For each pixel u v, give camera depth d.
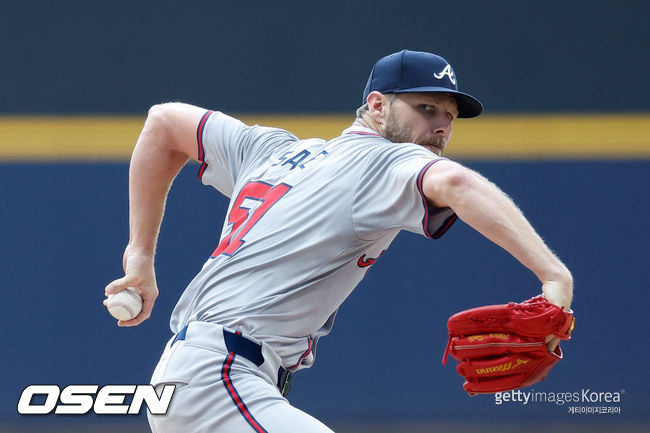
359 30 27.45
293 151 9.30
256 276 8.43
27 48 27.38
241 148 9.78
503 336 7.45
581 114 26.83
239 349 8.14
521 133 26.81
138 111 27.25
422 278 25.88
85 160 26.81
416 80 9.07
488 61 27.17
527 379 7.68
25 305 26.08
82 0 27.56
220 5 27.58
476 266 25.81
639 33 26.97
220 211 26.45
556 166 26.56
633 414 25.17
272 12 27.56
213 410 7.97
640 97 26.78
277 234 8.49
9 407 25.56
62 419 24.91
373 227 8.23
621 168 26.36
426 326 25.72
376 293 25.89
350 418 25.50
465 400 25.42
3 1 27.50
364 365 25.67
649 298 25.69
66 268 26.28
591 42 27.08
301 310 8.41
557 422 25.09
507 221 7.28
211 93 27.47
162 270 26.23
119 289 9.95
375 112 9.30
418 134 9.12
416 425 24.86
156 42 27.50
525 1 27.22
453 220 7.87
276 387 8.41
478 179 7.48
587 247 26.14
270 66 27.48
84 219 26.52
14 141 26.86
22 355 25.84
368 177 8.30
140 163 10.23
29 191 26.61
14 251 26.31
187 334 8.32
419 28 27.34
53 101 27.17
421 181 7.64
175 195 26.52
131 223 10.29
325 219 8.38
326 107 27.36
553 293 7.22
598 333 25.61
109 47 27.45
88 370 25.78
